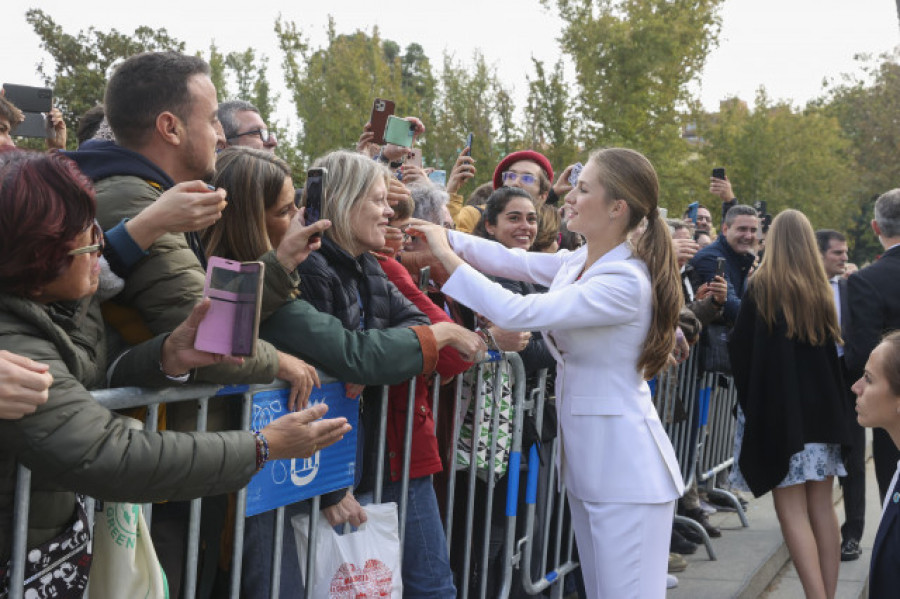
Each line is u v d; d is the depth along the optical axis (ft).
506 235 11.87
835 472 13.11
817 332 12.81
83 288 5.03
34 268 4.67
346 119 84.48
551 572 12.58
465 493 11.06
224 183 7.54
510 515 11.05
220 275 5.43
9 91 13.87
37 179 4.70
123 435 4.90
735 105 112.57
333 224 8.20
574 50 72.69
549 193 16.05
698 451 17.87
